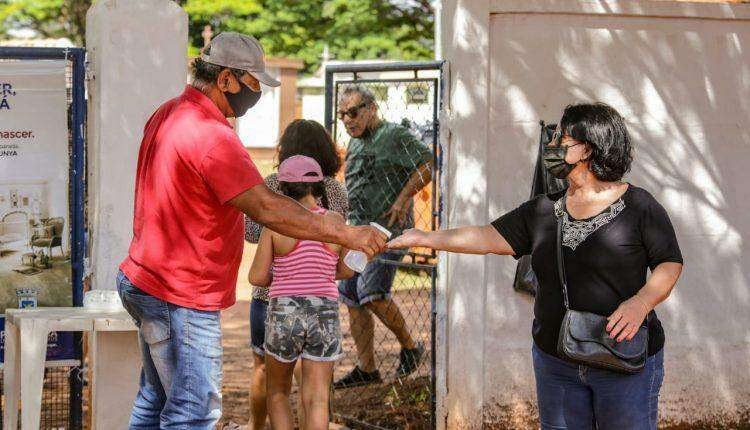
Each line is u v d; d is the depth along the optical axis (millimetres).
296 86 24906
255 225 5324
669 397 5586
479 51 5211
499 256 5410
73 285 5125
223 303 3648
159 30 5109
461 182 5230
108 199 5074
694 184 5555
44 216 5055
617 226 3371
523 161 5355
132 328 4469
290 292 4551
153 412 3840
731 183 5602
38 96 5012
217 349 3662
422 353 6719
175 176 3486
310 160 4629
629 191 3447
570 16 5352
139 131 5102
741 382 5672
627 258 3361
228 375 7074
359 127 6117
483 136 5230
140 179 3650
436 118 5605
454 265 5293
